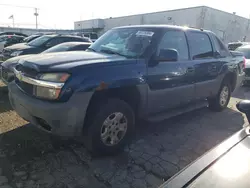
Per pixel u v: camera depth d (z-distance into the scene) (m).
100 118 2.88
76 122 2.64
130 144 3.47
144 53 3.38
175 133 3.94
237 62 5.52
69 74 2.60
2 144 3.24
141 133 3.90
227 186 1.36
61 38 9.64
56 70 2.63
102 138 2.97
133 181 2.60
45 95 2.64
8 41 16.53
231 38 37.06
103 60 2.99
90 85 2.67
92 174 2.69
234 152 1.68
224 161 1.60
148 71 3.29
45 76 2.65
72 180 2.57
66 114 2.56
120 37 3.90
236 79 5.54
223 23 34.62
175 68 3.70
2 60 8.68
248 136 1.87
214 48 4.88
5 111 4.54
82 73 2.66
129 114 3.21
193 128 4.20
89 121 2.88
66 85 2.56
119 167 2.85
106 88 2.79
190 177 1.49
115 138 3.12
